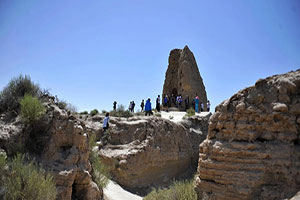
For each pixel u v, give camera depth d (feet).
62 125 24.12
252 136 18.76
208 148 21.45
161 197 27.45
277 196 16.30
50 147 22.88
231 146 19.48
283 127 17.92
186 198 22.65
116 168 41.98
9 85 25.63
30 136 23.00
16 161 18.51
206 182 20.59
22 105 22.89
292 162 16.66
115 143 47.65
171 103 103.55
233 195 18.24
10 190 16.47
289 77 18.98
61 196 20.51
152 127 50.49
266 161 17.51
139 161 43.93
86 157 25.17
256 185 17.29
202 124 73.97
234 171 18.62
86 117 57.57
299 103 17.53
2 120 22.62
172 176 52.90
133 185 41.98
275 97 18.67
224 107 21.33
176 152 54.75
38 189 17.53
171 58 117.70
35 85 27.76
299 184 15.94
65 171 21.53
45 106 25.12
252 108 19.45
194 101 96.02
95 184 25.29
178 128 59.72
